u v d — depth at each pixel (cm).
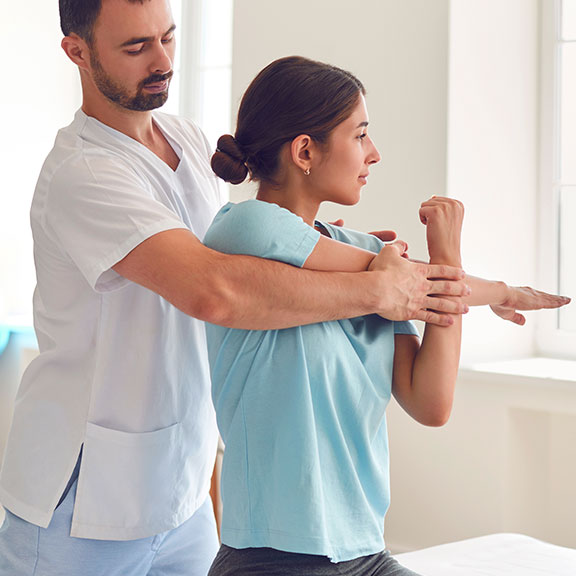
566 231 277
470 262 261
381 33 264
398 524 267
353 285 112
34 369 147
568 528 259
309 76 117
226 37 351
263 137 119
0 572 147
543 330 280
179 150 158
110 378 141
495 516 249
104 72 139
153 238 123
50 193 136
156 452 144
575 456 256
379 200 267
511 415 247
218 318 112
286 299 111
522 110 275
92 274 127
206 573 156
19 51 380
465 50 256
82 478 140
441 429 258
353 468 111
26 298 396
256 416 111
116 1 133
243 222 117
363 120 119
